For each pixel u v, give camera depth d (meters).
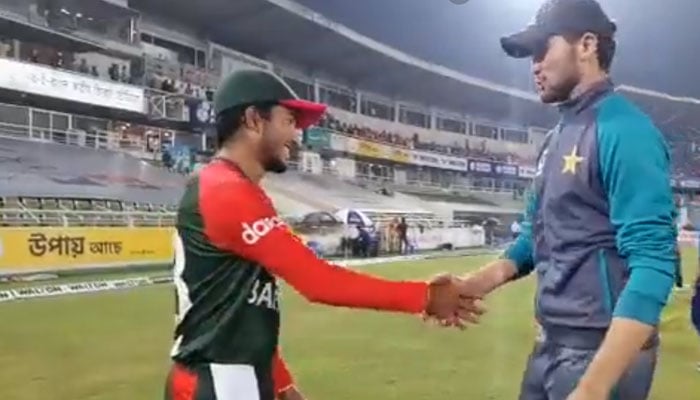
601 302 1.33
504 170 30.61
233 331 1.42
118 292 8.23
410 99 30.72
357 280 1.43
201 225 1.41
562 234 1.39
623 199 1.25
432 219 22.06
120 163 16.27
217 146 1.50
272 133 1.45
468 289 1.64
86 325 5.96
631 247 1.23
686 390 3.91
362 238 16.39
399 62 27.25
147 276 9.91
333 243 15.87
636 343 1.19
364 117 27.69
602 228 1.33
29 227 9.63
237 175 1.42
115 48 17.62
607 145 1.29
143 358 4.73
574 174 1.36
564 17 1.39
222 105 1.45
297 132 1.51
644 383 1.37
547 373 1.46
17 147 14.67
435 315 1.57
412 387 3.99
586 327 1.35
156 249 11.46
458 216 24.56
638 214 1.23
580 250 1.36
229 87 1.45
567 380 1.38
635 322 1.19
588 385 1.20
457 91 30.66
